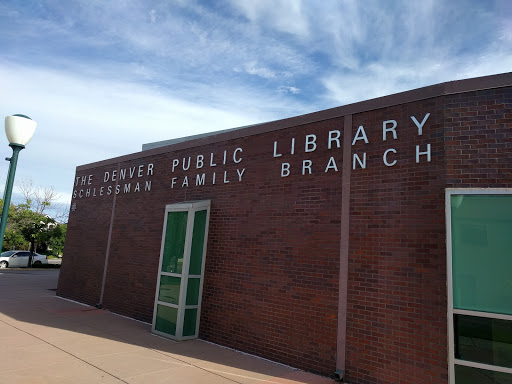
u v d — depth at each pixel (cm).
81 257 1305
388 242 612
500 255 511
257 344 739
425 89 611
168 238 900
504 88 554
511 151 536
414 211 595
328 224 685
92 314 1062
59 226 3247
